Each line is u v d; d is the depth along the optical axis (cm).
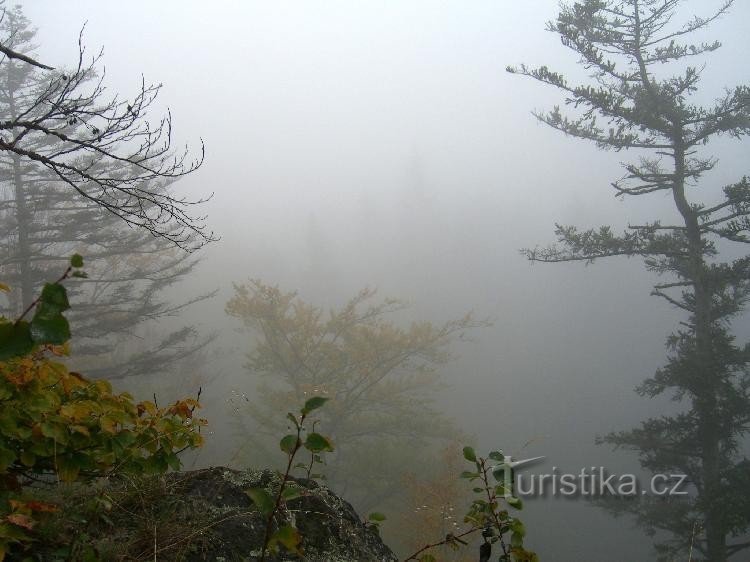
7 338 119
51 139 1454
